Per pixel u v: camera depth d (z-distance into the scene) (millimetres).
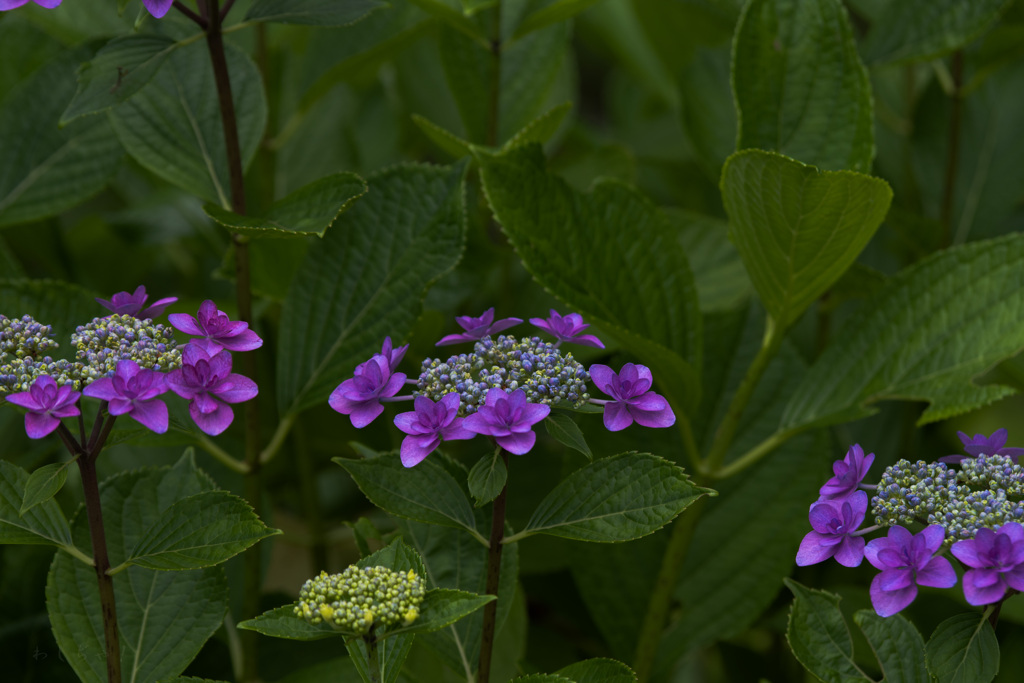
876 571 1967
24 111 1949
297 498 2256
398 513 1674
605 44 2932
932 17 1953
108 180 1959
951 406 1800
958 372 1814
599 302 1822
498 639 1849
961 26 1941
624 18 2793
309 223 1740
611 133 3027
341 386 1632
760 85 1850
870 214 1756
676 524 1910
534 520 1668
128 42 1739
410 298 1821
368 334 1823
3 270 1947
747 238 1801
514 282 2232
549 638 2014
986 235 2125
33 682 1844
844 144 1844
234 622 1855
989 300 1823
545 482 1989
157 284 2504
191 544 1661
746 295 1978
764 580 1900
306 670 1799
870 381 1842
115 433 1662
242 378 1628
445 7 1914
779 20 1842
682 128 2137
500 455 1628
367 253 1833
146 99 1856
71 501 1933
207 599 1741
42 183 1950
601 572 1910
